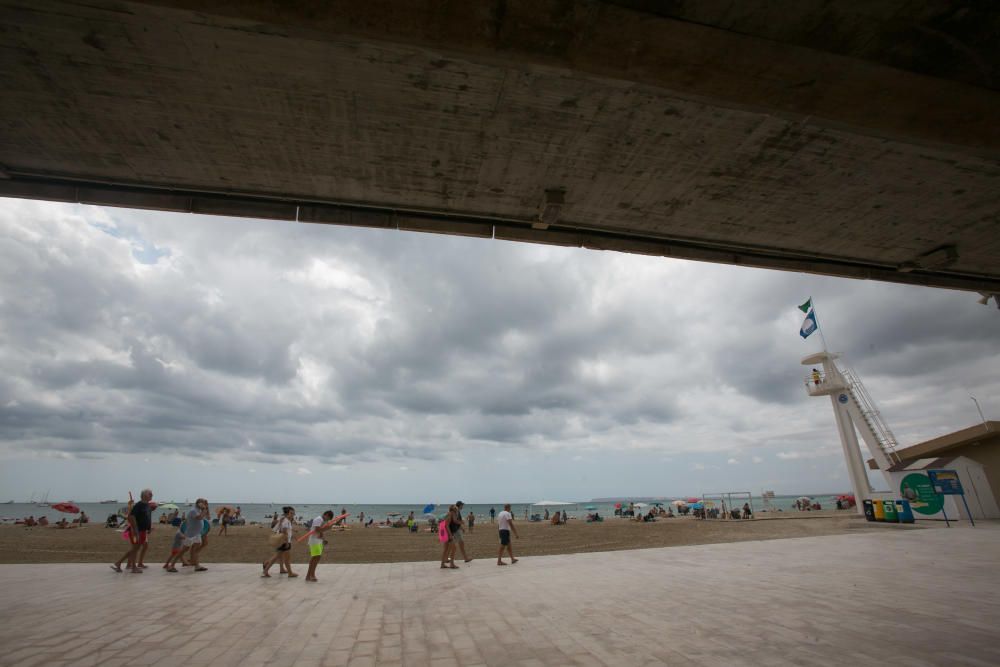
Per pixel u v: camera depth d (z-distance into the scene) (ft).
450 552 46.24
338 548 72.28
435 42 14.38
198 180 26.45
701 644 20.06
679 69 15.31
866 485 97.96
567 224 30.96
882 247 34.01
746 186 26.99
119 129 22.57
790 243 33.60
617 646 20.11
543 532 104.12
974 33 15.21
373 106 21.16
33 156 24.47
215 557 58.85
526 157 24.59
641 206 28.99
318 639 21.81
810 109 16.60
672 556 51.16
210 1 13.39
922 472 80.12
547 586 34.81
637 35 14.39
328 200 28.32
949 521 82.43
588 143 23.58
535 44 14.48
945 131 17.33
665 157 24.57
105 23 17.06
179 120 21.98
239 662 18.80
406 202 28.66
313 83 19.86
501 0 13.38
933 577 33.40
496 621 24.77
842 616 23.88
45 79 19.65
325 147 23.81
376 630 23.24
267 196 28.02
